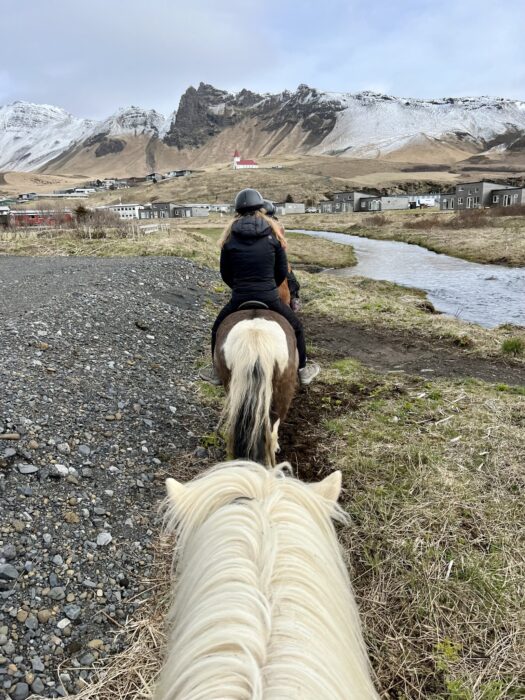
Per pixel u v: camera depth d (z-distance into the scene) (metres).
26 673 2.57
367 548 3.42
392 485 4.05
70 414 4.63
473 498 3.87
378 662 2.69
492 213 46.69
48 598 2.94
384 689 2.56
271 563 1.32
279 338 3.45
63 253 16.91
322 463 4.46
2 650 2.63
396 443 4.70
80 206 28.17
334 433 4.96
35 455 3.90
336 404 5.64
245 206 4.00
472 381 6.33
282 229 4.23
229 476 1.68
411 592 3.08
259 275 3.92
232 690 1.04
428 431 4.90
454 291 16.16
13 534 3.22
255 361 3.23
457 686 2.54
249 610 1.21
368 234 42.12
